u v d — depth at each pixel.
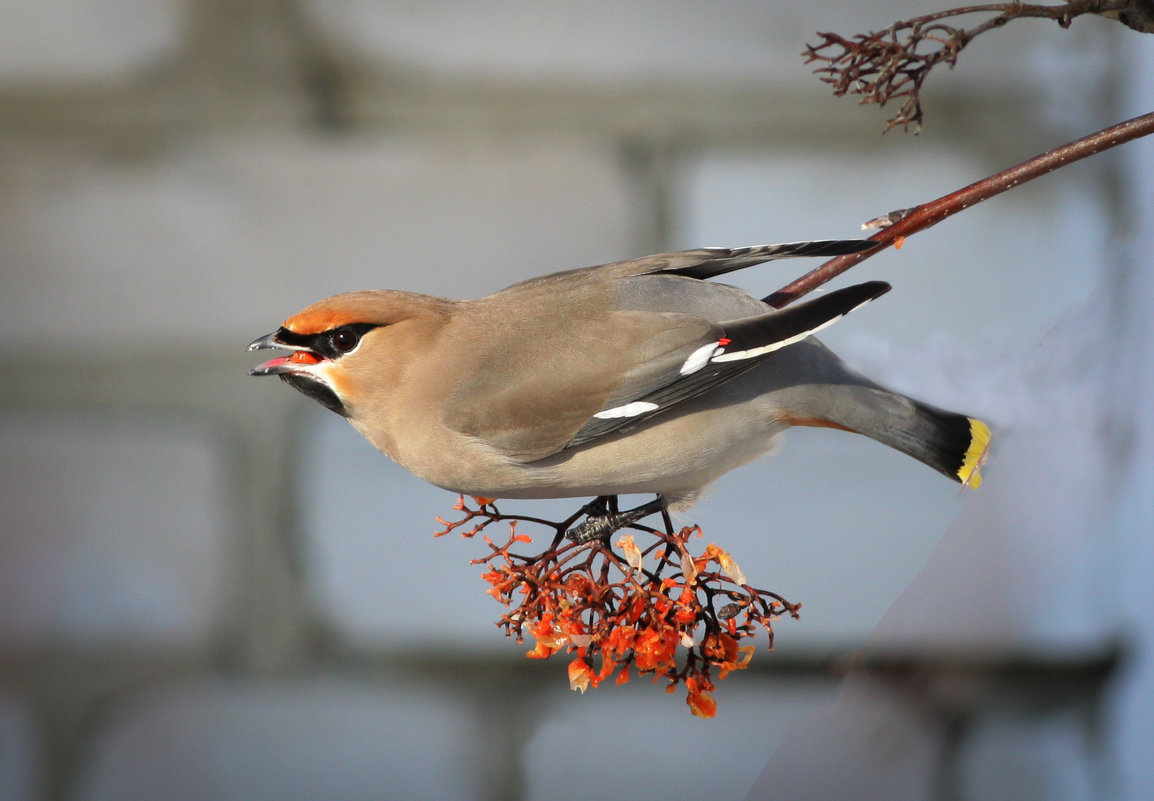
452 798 7.68
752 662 7.50
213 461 7.74
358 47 7.71
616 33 7.60
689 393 5.08
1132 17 4.18
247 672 7.73
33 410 7.71
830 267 5.28
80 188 7.74
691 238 7.63
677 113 7.61
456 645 7.70
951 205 4.75
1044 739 6.88
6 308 7.70
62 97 7.72
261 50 7.72
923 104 7.51
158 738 7.71
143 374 7.75
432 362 5.34
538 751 7.65
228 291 7.76
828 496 7.54
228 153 7.76
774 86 7.57
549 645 4.73
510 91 7.68
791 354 5.29
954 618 5.22
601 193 7.67
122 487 7.73
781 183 7.58
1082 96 7.45
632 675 7.63
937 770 5.77
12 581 7.65
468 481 5.39
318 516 7.72
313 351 5.43
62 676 7.71
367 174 7.75
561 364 5.23
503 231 7.71
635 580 4.75
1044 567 4.95
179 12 7.70
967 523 5.03
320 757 7.71
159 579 7.72
